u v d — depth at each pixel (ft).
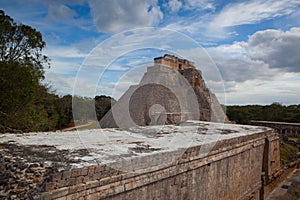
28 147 23.57
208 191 28.60
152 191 20.85
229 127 50.11
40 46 54.75
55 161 18.20
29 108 50.34
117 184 18.04
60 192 15.20
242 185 38.42
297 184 52.16
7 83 43.45
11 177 15.61
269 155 50.24
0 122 46.21
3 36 48.75
